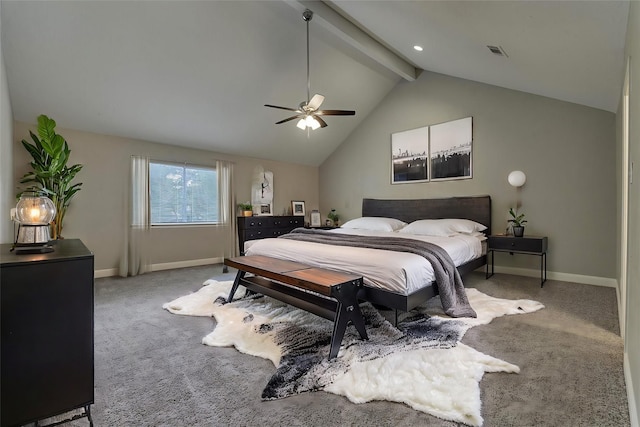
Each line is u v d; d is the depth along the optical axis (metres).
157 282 4.09
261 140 5.66
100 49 3.34
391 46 4.32
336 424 1.38
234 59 3.96
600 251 3.67
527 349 2.06
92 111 4.02
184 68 3.84
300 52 4.22
